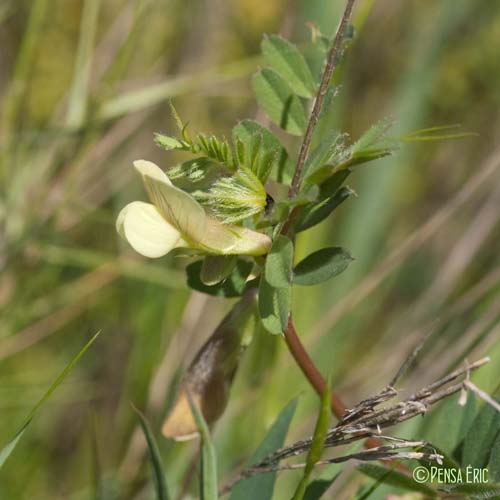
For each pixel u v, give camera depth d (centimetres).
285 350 56
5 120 62
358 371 58
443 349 56
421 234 59
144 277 62
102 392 65
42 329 64
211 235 43
